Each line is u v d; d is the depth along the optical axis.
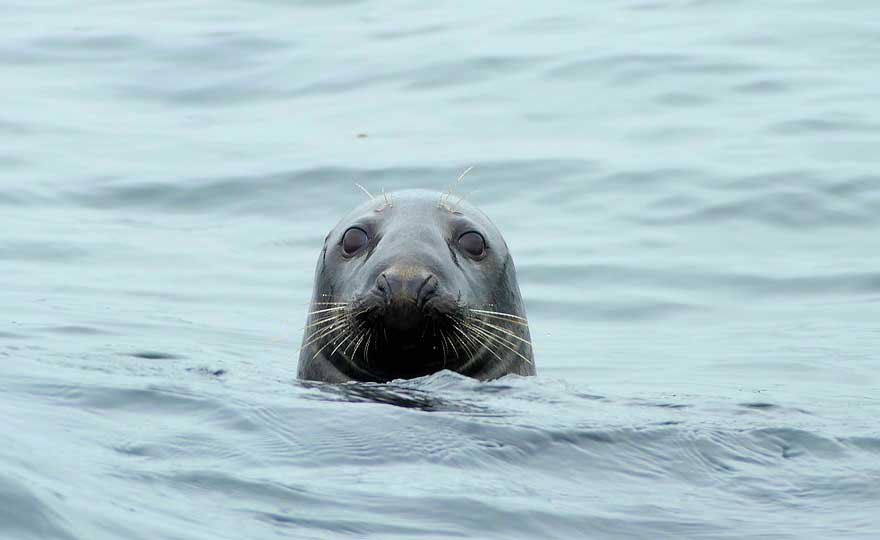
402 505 17.66
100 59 81.00
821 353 39.34
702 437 22.72
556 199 55.91
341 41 83.56
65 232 53.12
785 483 20.45
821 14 84.81
